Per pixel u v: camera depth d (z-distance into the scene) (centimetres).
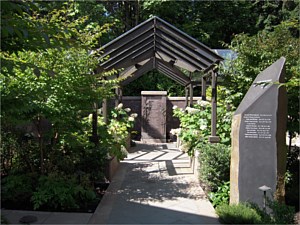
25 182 464
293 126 550
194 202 468
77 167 523
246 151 413
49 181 447
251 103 414
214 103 625
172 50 750
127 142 961
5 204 442
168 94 1442
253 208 393
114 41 612
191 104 1059
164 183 576
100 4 1370
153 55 875
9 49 307
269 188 384
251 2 1627
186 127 765
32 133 545
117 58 707
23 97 382
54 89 445
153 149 1020
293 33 796
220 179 506
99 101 510
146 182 584
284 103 413
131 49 709
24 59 437
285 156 413
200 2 1602
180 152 952
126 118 990
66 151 527
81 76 471
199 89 1452
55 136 506
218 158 504
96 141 571
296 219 390
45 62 452
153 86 1484
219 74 671
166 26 619
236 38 671
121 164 752
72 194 443
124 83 1055
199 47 615
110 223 384
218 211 403
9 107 357
